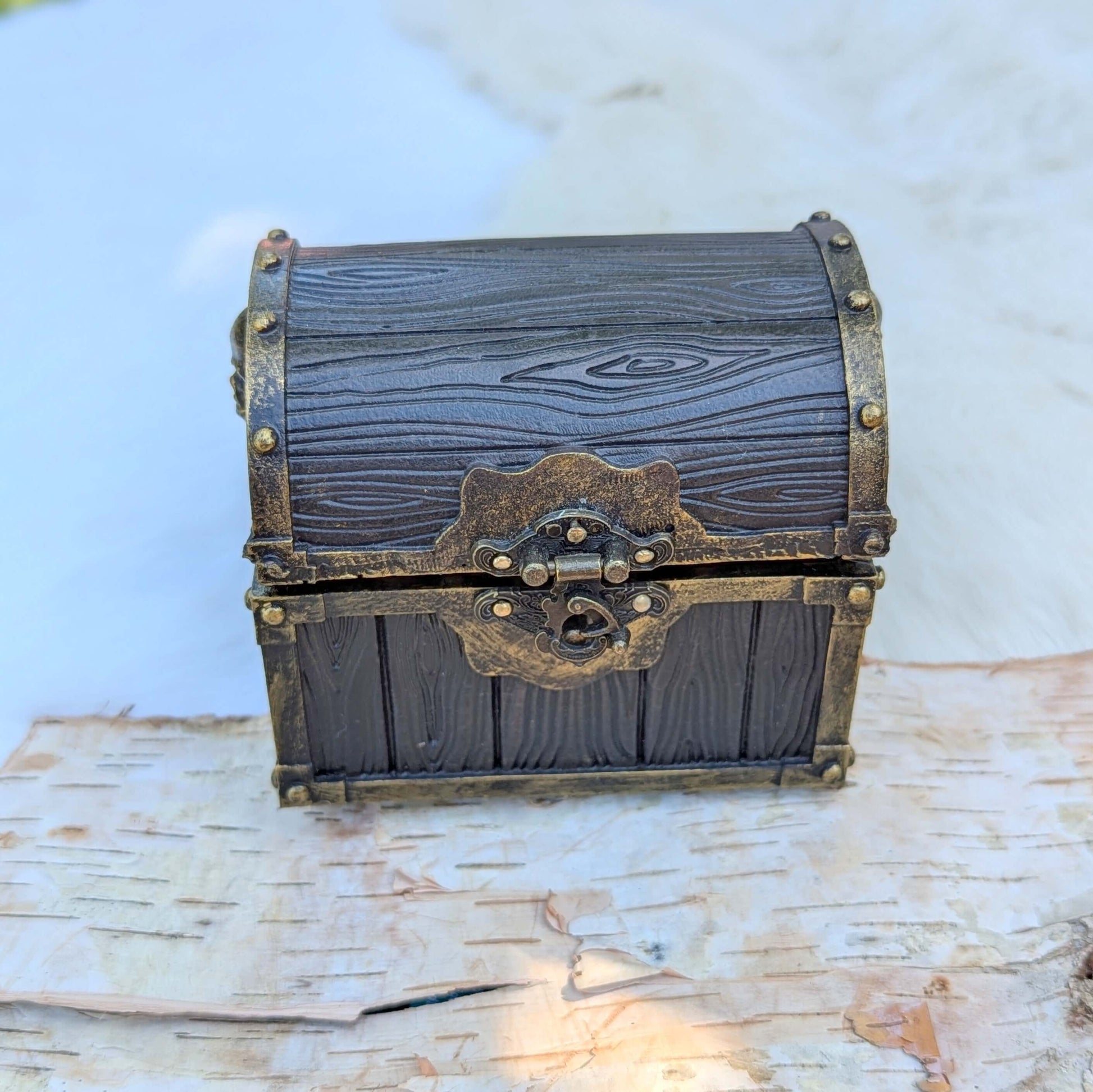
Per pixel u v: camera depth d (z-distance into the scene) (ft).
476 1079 0.76
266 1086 0.76
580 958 0.80
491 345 0.79
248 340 0.78
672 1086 0.75
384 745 0.85
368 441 0.77
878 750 0.91
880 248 1.21
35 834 0.87
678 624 0.81
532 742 0.85
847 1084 0.75
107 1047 0.77
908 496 1.06
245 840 0.87
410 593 0.79
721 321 0.80
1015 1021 0.77
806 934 0.81
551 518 0.77
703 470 0.77
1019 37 1.26
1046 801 0.88
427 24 1.44
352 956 0.81
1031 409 1.12
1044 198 1.22
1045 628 1.00
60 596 1.02
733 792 0.89
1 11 1.46
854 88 1.34
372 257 0.83
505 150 1.31
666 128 1.29
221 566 1.05
